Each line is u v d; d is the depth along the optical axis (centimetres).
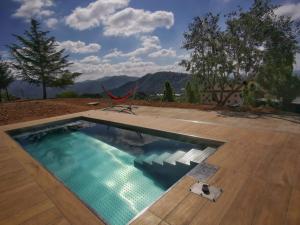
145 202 333
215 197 215
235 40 845
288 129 476
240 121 578
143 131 561
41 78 2139
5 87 2169
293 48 791
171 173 401
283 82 859
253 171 270
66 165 504
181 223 181
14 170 312
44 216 203
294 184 237
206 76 1041
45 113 876
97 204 334
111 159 516
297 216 184
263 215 187
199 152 407
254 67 847
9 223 196
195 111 776
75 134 741
